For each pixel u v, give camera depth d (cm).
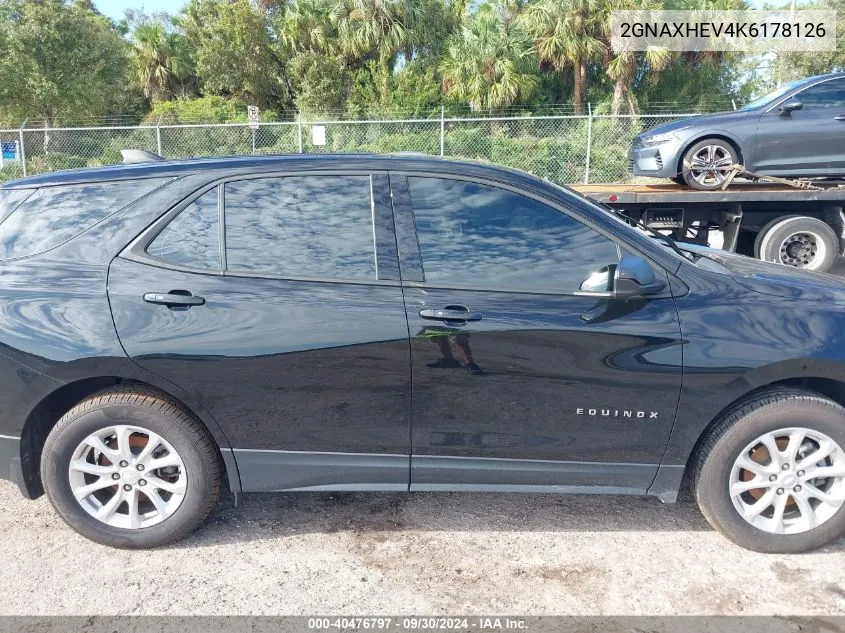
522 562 287
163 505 292
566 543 301
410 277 275
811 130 793
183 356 270
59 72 2584
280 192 283
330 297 273
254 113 1555
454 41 2953
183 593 268
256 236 280
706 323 272
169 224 281
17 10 2578
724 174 797
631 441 281
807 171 808
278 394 276
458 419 279
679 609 256
